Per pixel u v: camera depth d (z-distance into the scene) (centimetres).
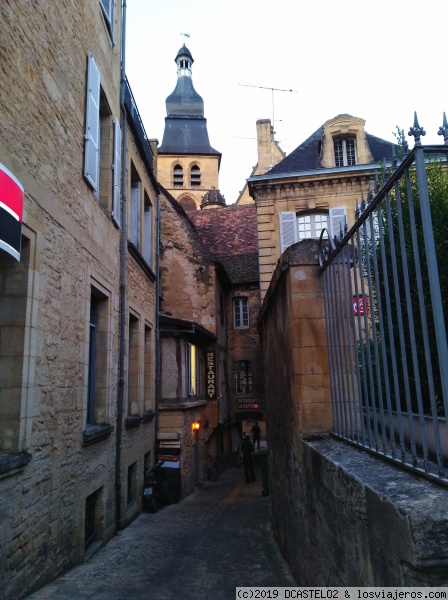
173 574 611
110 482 866
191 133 5603
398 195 276
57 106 619
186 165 5453
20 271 521
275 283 661
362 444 380
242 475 2083
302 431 491
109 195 909
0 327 508
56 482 593
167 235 2128
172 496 1323
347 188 1834
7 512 455
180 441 1414
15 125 491
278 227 1856
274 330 774
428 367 243
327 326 492
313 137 2047
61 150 634
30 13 533
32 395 520
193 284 2084
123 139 1032
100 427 808
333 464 345
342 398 443
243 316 2536
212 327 2041
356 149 1912
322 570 391
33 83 540
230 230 2784
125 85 1053
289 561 616
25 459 486
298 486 522
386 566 236
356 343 392
